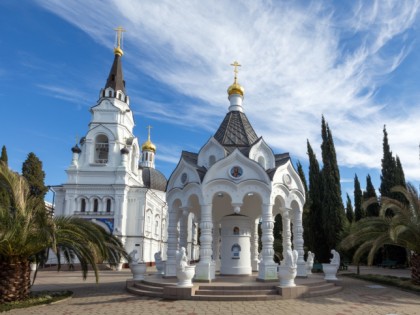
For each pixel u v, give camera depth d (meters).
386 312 13.39
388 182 39.66
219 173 19.50
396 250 38.62
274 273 18.12
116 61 55.78
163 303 15.00
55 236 15.45
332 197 35.59
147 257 51.91
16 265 15.70
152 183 64.56
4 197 15.77
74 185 48.09
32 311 14.04
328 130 37.78
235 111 24.72
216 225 25.89
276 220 49.31
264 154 21.64
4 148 41.53
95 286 22.56
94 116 51.50
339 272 33.91
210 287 16.45
